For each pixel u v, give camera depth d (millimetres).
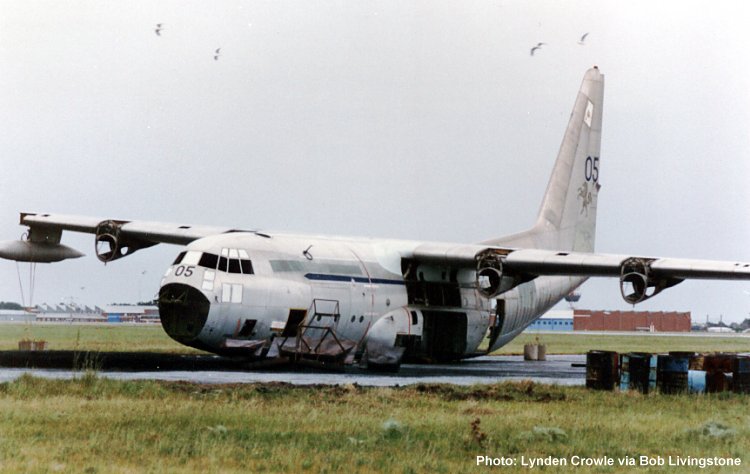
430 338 151125
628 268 128750
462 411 88062
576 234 174625
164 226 147625
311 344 127375
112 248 149500
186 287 116688
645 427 83000
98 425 74000
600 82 179875
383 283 136750
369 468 64562
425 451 69812
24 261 158500
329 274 129750
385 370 135000
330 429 76188
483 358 189750
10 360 129125
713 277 125188
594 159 179250
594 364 109625
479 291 139000
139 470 61219
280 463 64438
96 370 111000
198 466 62906
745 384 109000
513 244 158875
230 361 136500
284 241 130000
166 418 77375
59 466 61312
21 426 73062
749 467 69000
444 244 143875
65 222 152625
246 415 80188
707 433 80000
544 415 87562
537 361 177750
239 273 120188
